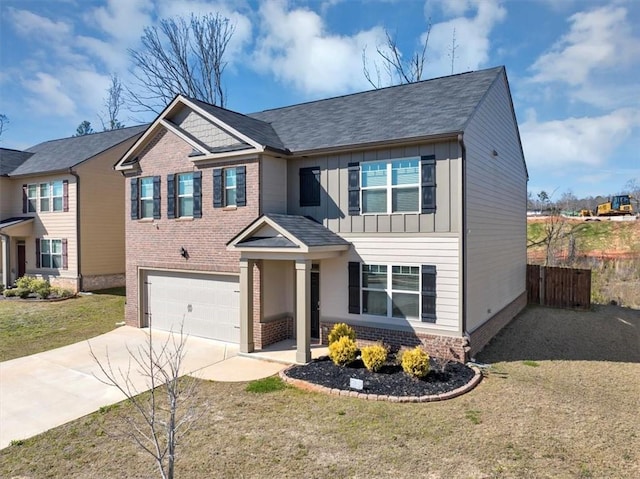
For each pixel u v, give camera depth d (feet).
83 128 178.60
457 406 27.22
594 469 19.74
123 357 40.83
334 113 50.34
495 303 47.24
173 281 50.83
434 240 36.94
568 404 27.66
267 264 43.06
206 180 46.75
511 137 55.21
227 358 39.78
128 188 54.29
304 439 23.07
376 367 33.01
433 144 36.91
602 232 117.80
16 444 23.61
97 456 22.04
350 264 41.16
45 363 38.99
